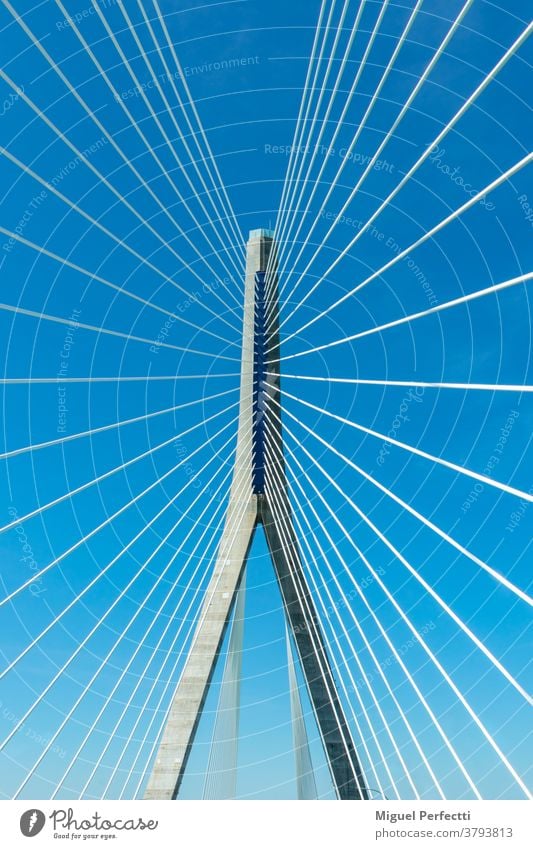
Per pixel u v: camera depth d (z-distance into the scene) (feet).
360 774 78.89
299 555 88.99
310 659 84.74
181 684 84.94
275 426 94.99
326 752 80.02
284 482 92.32
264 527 92.48
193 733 82.48
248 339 100.73
